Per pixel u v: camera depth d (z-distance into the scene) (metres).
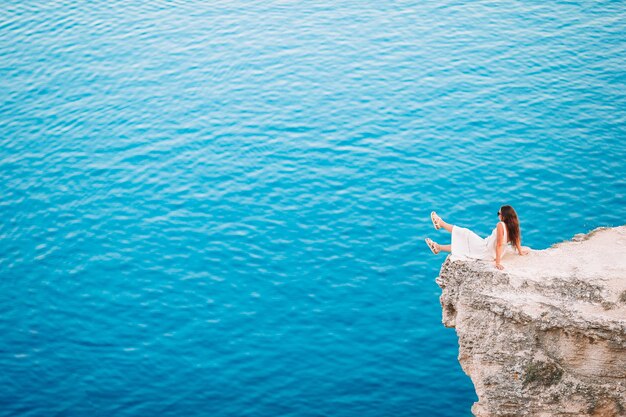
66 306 27.06
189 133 34.81
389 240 29.09
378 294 27.06
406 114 35.69
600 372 15.33
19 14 45.22
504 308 15.99
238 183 31.91
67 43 42.00
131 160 33.47
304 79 38.28
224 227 29.83
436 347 25.41
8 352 25.45
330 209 30.45
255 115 35.78
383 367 24.78
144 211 30.81
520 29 43.12
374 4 46.19
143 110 36.44
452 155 33.09
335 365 24.84
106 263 28.61
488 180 31.66
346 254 28.53
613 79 38.28
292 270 27.94
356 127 34.88
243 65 39.53
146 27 43.47
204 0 46.84
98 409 23.70
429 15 44.78
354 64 39.53
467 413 23.36
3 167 33.34
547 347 15.77
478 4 46.31
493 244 17.05
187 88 37.84
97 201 31.44
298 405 23.70
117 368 24.91
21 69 39.75
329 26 43.38
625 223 29.48
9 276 28.30
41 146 34.53
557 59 40.06
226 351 25.28
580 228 29.31
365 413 23.45
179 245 29.16
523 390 15.83
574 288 16.03
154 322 26.30
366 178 31.92
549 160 32.69
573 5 46.06
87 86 38.34
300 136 34.34
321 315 26.34
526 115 35.56
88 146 34.41
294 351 25.23
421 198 30.84
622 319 15.06
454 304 17.23
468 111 35.84
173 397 24.00
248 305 26.72
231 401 23.84
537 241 28.75
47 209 31.19
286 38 42.06
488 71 39.00
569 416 15.43
